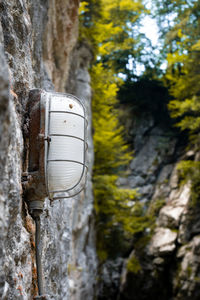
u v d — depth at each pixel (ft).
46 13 13.10
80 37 29.55
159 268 39.88
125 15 42.63
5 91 2.73
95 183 38.65
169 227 41.22
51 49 14.10
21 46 5.35
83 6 29.73
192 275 37.73
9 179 3.60
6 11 4.89
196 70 38.32
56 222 7.59
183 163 40.32
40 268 4.48
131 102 51.11
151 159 49.16
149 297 40.37
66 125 4.58
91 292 28.53
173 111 40.27
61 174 4.43
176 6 44.65
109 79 36.09
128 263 41.27
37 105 4.72
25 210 4.57
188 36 40.22
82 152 4.72
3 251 3.14
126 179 47.98
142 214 45.55
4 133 2.80
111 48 42.45
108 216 41.81
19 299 3.88
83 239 26.58
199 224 39.47
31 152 4.54
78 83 28.02
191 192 40.60
